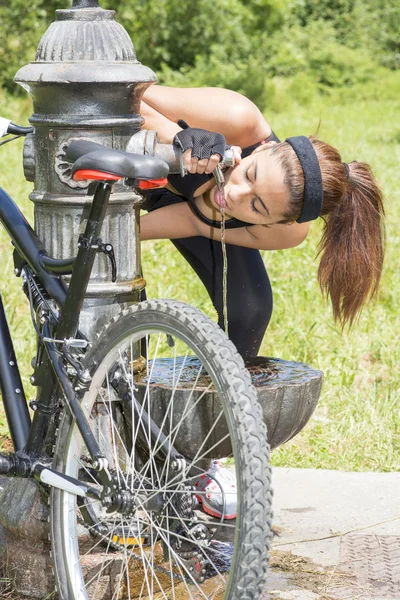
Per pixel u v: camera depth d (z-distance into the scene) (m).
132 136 5.08
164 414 5.04
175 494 4.55
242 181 5.31
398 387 8.99
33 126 5.17
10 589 5.35
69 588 4.94
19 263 5.25
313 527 6.11
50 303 5.09
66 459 4.94
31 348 9.32
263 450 4.05
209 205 5.92
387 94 40.28
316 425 8.03
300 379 5.18
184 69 37.81
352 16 49.00
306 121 30.30
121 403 5.14
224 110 5.79
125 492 4.46
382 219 5.79
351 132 27.36
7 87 33.16
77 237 5.15
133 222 5.27
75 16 5.10
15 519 5.25
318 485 6.73
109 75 4.91
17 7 33.94
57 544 4.96
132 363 5.07
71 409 4.77
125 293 5.21
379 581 5.41
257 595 4.04
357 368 9.59
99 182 4.43
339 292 5.70
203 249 6.55
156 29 39.31
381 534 6.02
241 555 4.02
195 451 5.04
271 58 41.34
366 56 44.41
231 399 4.11
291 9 47.09
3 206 5.23
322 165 5.30
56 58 5.02
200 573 4.66
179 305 4.43
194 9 39.34
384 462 7.38
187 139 5.04
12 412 5.30
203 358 4.25
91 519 4.97
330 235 5.62
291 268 12.72
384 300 11.61
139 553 5.29
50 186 5.12
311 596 5.23
